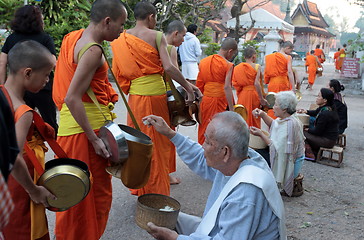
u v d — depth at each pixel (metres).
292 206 4.14
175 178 4.52
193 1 15.95
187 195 4.20
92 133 2.46
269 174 2.01
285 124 4.24
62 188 2.17
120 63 3.46
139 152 2.42
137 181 2.52
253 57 5.90
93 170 2.61
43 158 2.35
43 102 4.36
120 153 2.37
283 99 4.25
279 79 6.80
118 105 8.65
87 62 2.38
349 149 6.55
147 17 3.45
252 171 1.97
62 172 2.14
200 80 4.98
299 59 30.98
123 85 3.56
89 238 2.59
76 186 2.18
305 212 4.00
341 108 6.52
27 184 2.04
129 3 15.94
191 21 17.88
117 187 4.28
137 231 3.38
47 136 2.28
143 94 3.46
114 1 2.50
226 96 4.85
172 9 15.65
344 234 3.57
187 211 3.82
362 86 14.23
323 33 56.38
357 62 15.04
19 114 2.03
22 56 2.06
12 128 1.20
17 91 2.10
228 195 1.97
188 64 7.81
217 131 2.00
